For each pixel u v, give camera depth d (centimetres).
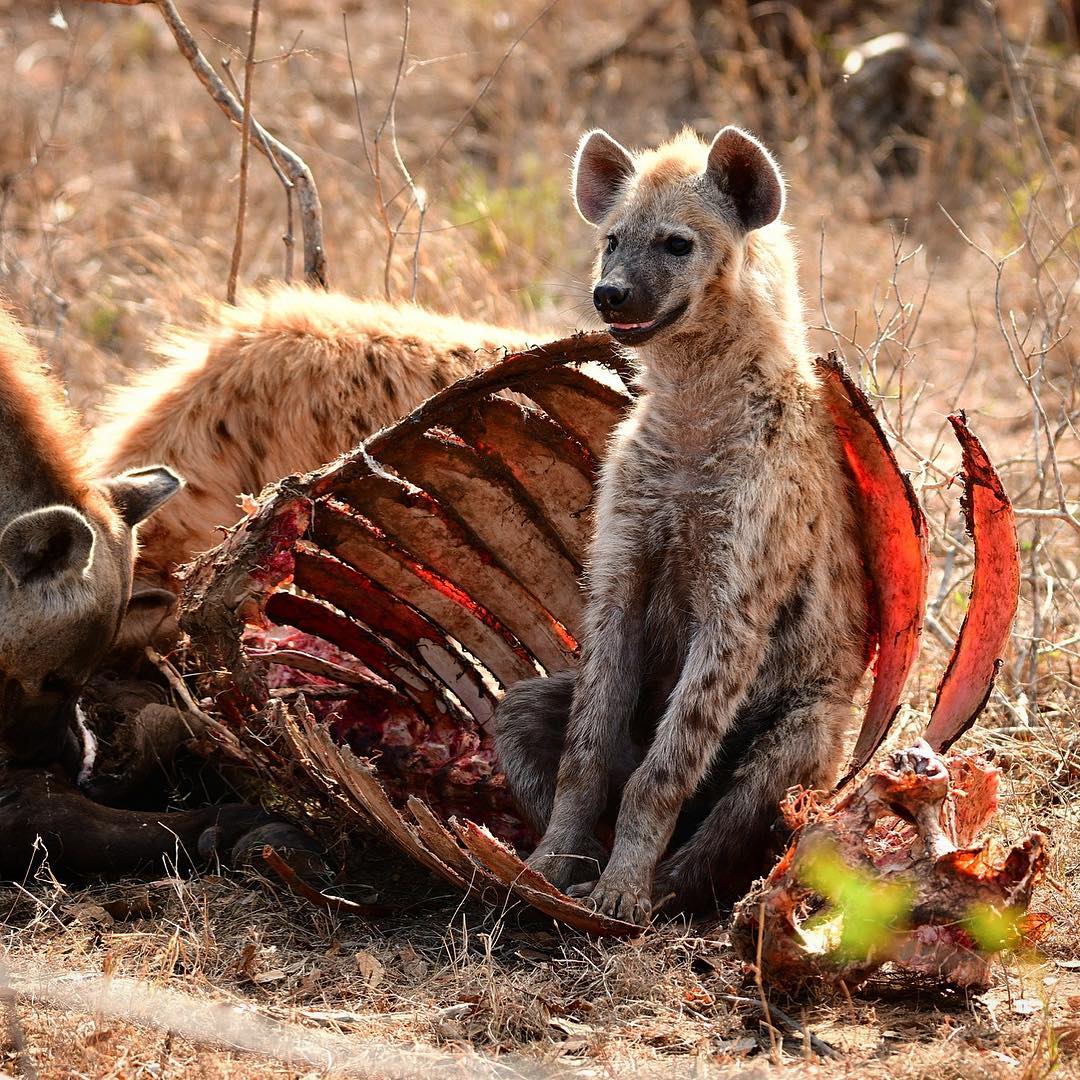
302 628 833
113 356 1349
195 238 1541
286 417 946
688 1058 591
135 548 830
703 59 2136
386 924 717
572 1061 591
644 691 832
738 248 770
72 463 791
